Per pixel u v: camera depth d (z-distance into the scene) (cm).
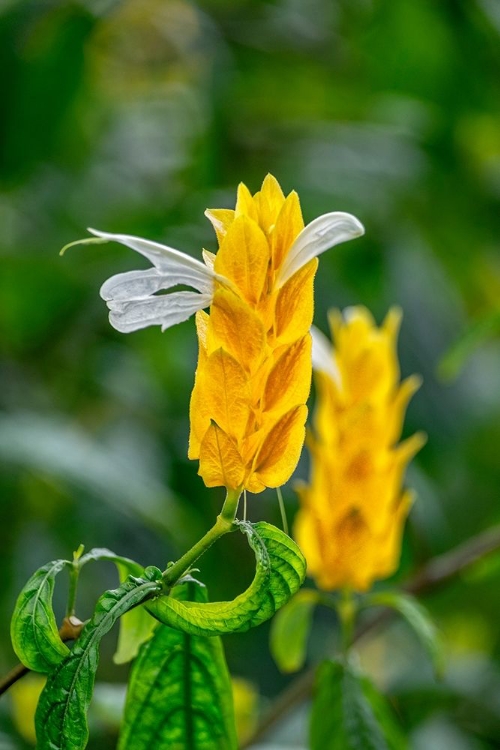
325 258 199
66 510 185
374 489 107
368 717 106
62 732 87
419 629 107
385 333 109
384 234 206
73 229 203
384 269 205
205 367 87
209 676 95
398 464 107
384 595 108
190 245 191
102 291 86
